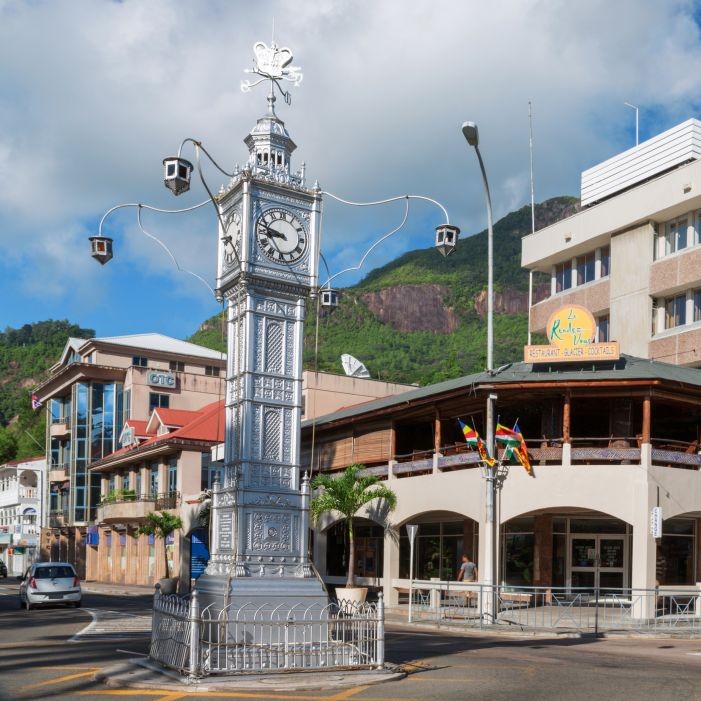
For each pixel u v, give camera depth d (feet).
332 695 36.58
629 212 143.33
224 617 43.73
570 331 104.68
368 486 116.98
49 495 244.63
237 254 49.19
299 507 48.42
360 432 127.13
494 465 91.91
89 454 222.28
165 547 149.69
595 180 163.43
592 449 96.78
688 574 103.65
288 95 52.90
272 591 45.47
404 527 126.41
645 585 91.09
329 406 171.53
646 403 95.66
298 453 49.16
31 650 55.11
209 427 164.35
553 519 105.50
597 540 104.17
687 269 132.57
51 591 101.30
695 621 86.94
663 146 150.10
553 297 162.40
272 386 48.88
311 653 42.86
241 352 48.65
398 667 43.65
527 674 43.86
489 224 98.17
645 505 92.84
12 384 621.72
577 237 154.61
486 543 91.35
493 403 93.91
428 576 120.67
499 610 89.97
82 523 221.46
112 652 53.01
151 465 177.58
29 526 267.80
